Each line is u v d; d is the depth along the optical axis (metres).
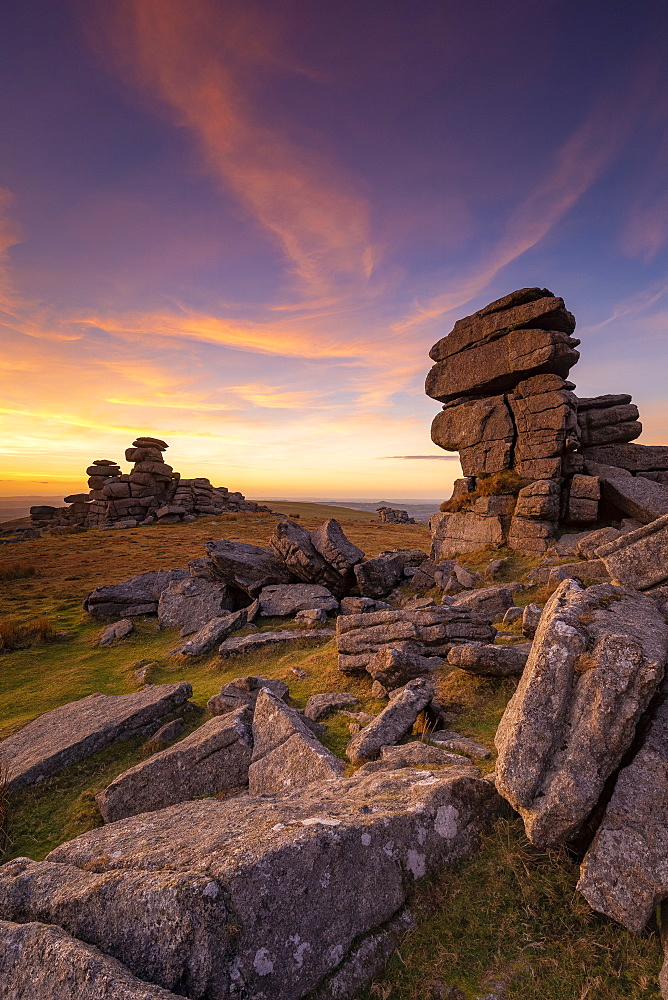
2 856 7.62
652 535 7.33
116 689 16.28
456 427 31.36
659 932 3.87
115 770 10.27
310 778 7.47
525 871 4.51
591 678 4.90
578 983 3.65
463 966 3.86
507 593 16.41
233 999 3.44
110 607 26.78
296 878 3.94
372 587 24.77
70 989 3.38
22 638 23.55
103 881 4.14
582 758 4.62
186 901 3.66
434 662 11.88
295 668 14.85
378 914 4.17
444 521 30.48
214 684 15.13
